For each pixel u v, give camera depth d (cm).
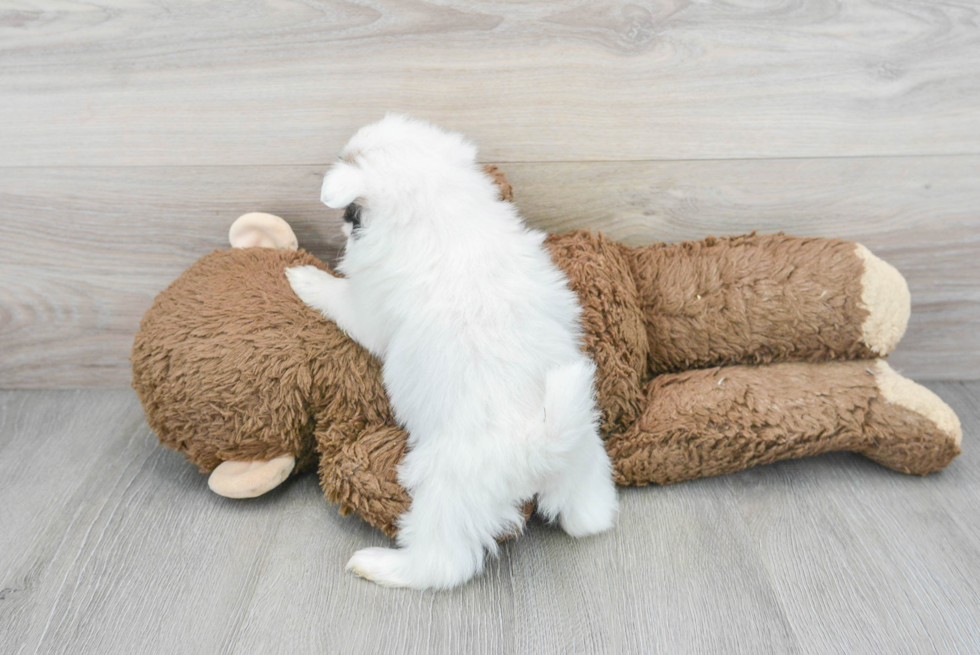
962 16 120
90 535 115
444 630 99
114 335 148
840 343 126
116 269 141
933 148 130
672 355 130
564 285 115
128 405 148
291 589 105
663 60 123
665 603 102
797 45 122
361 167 102
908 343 148
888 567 108
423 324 102
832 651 95
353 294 111
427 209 102
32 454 133
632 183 134
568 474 105
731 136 129
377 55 122
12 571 108
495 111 127
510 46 121
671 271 128
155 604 103
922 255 140
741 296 125
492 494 101
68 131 128
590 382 101
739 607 102
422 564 103
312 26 119
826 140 130
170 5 118
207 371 114
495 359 102
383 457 110
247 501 122
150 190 133
